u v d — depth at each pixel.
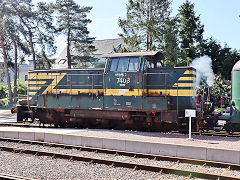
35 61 37.38
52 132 11.89
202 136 11.66
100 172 7.62
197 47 31.73
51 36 37.28
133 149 9.63
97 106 13.70
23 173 7.46
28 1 36.16
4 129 13.52
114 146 10.01
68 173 7.50
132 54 12.91
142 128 13.20
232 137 11.70
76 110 14.41
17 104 16.84
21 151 9.94
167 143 9.12
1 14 34.44
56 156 9.30
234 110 12.60
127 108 12.77
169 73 12.66
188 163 8.35
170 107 12.48
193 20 32.50
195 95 12.95
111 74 13.22
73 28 38.00
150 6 30.11
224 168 7.80
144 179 7.08
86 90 14.11
